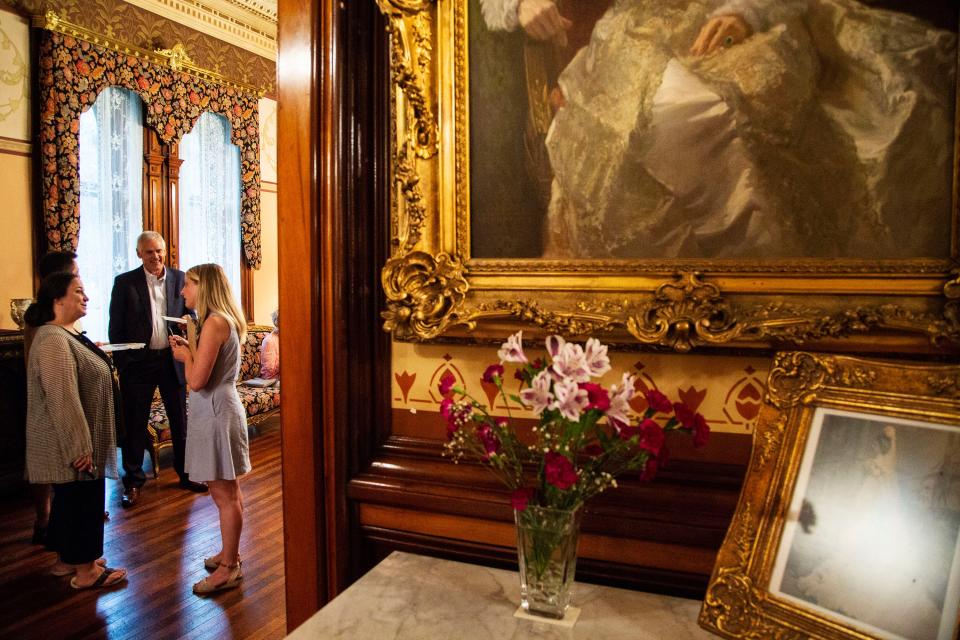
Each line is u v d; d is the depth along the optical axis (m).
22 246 4.94
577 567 1.52
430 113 1.58
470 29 1.56
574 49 1.47
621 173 1.44
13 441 4.38
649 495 1.46
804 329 1.29
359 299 1.73
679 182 1.40
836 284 1.28
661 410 1.25
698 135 1.38
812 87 1.29
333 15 1.67
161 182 6.07
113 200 5.65
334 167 1.69
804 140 1.30
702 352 1.41
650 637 1.19
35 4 4.92
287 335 1.77
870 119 1.25
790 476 1.11
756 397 1.40
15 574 3.30
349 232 1.71
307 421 1.75
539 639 1.18
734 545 1.11
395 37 1.53
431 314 1.58
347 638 1.19
